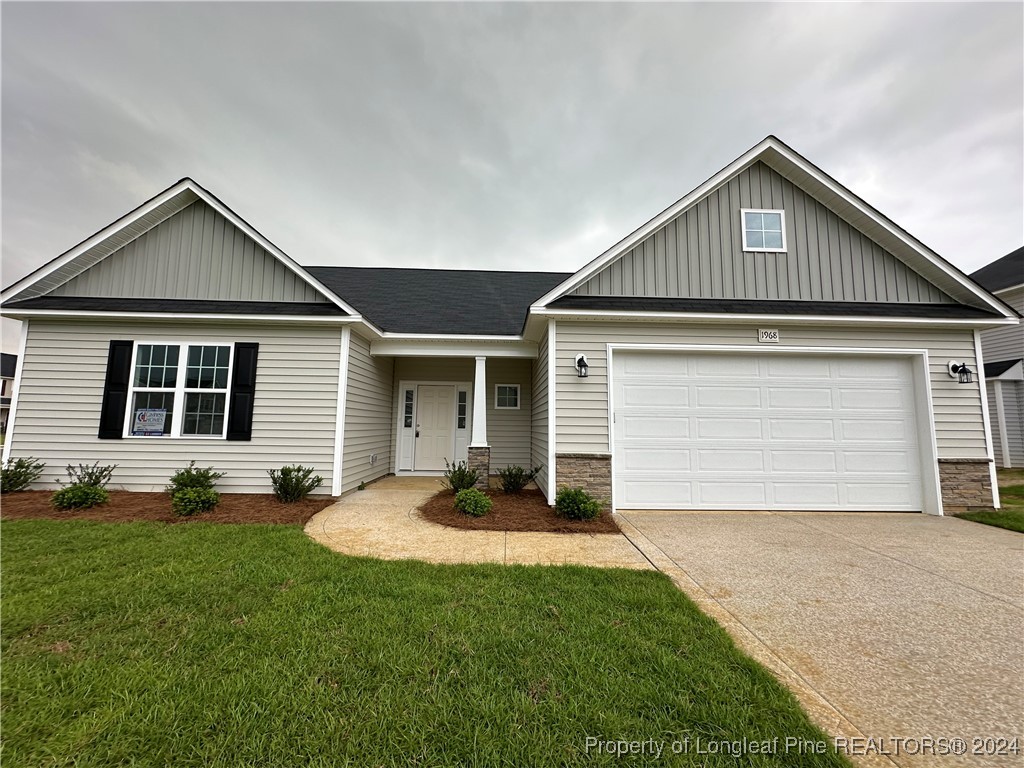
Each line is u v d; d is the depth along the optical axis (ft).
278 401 25.90
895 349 24.16
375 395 32.71
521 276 44.68
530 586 12.35
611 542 17.60
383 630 9.53
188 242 27.40
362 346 29.40
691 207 25.80
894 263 25.68
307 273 26.84
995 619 10.79
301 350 26.30
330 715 6.81
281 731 6.46
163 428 25.41
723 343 24.20
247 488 25.29
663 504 23.70
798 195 26.09
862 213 25.26
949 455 23.50
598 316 23.67
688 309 23.45
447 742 6.28
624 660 8.46
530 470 36.63
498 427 37.50
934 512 23.09
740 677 7.97
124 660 8.33
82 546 15.19
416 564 14.10
